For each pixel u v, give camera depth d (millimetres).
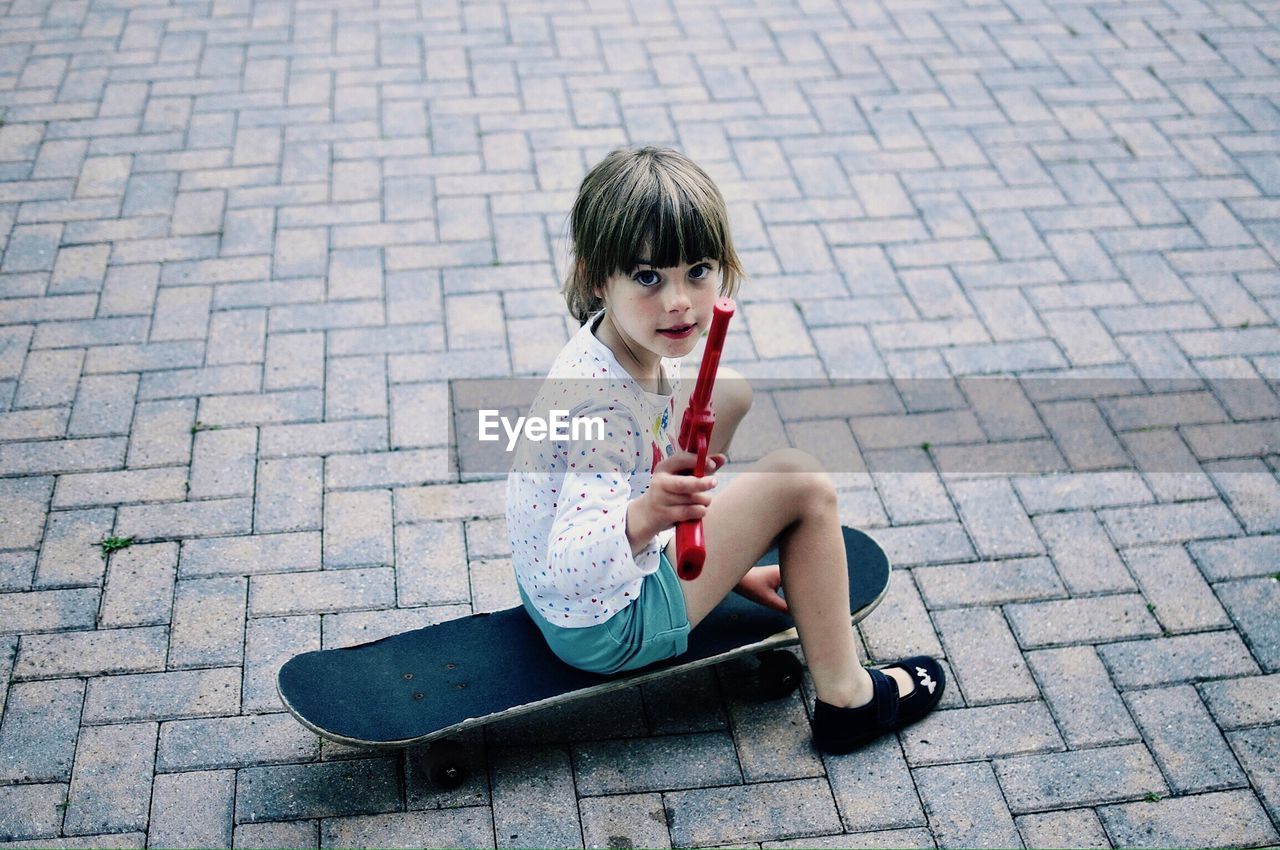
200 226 4234
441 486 3305
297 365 3684
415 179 4516
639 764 2617
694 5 5746
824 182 4609
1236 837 2506
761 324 3953
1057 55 5488
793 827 2506
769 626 2654
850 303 4051
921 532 3234
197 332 3783
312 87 5008
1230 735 2719
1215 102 5184
